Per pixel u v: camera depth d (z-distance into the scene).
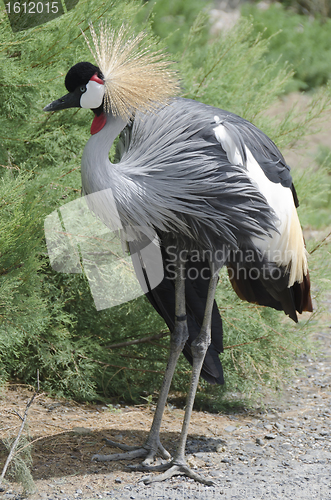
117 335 8.81
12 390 8.09
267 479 6.06
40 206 6.88
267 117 9.83
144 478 5.93
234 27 10.20
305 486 5.91
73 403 8.03
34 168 7.80
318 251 9.16
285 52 25.83
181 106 5.99
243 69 9.83
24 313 6.59
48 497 5.55
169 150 5.70
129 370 8.62
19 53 8.19
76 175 8.10
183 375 8.65
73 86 5.60
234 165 5.83
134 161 5.71
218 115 6.02
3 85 7.66
